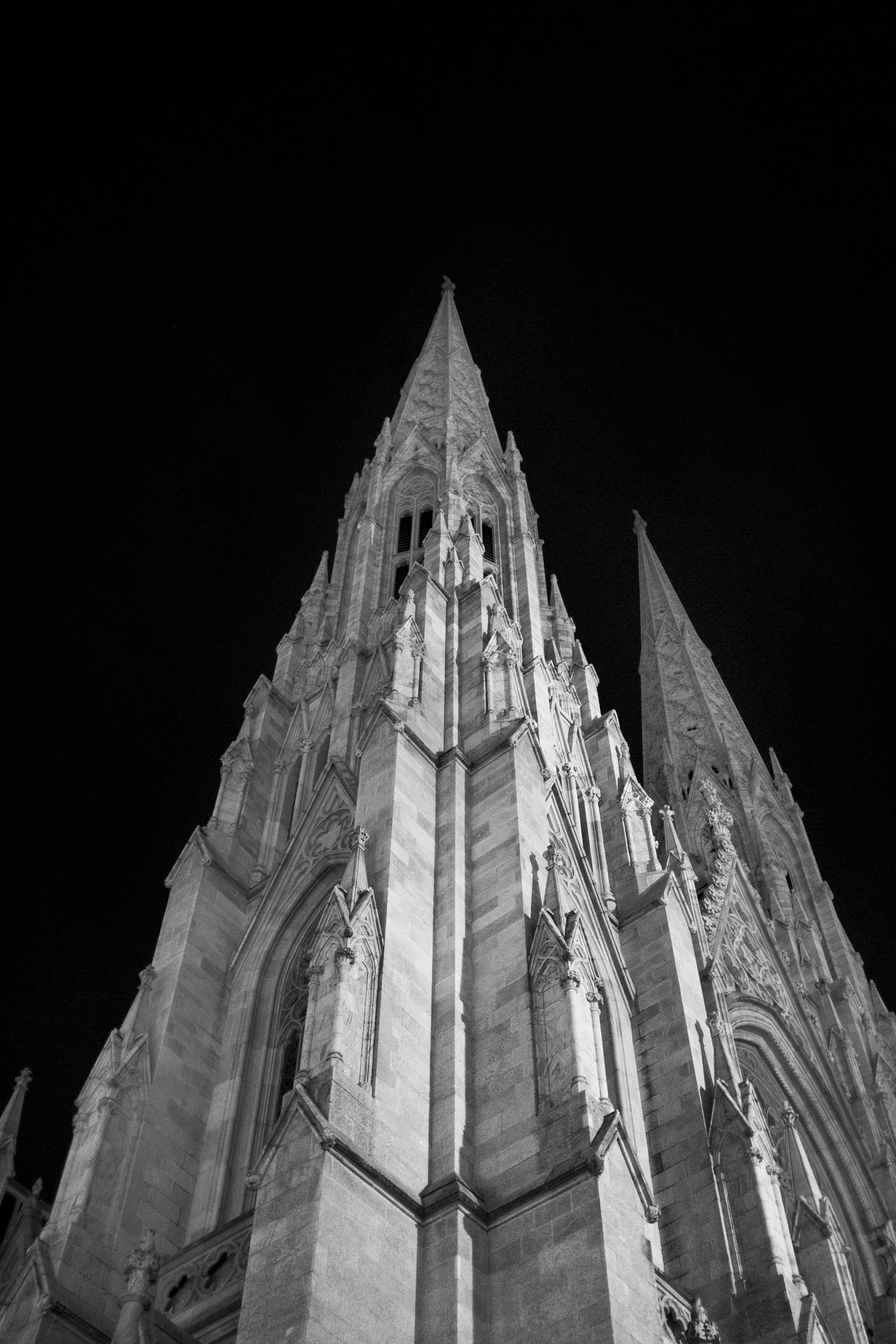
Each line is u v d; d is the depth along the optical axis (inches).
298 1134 1128.8
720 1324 1370.6
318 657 2380.7
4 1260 1963.6
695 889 2239.2
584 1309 1048.8
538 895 1491.1
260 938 1781.5
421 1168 1205.1
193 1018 1652.3
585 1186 1128.2
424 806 1609.3
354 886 1405.0
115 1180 1427.2
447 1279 1092.5
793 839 3230.8
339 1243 1048.2
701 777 3171.8
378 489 2832.2
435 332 3668.8
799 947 2765.7
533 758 1715.1
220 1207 1445.6
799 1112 2261.3
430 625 2014.0
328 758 1989.4
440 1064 1302.9
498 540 2783.0
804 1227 1768.0
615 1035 1704.0
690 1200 1503.4
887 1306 2016.5
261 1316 1002.7
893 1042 2650.1
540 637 2413.9
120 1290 1334.9
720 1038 1748.3
